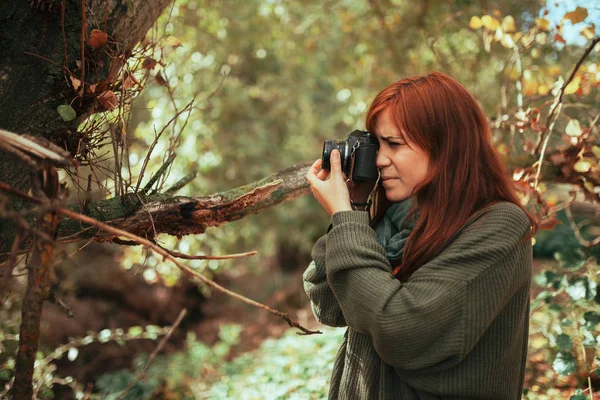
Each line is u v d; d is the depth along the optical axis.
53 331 5.36
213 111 5.62
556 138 3.10
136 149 4.28
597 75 2.41
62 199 1.21
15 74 1.62
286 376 3.76
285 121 7.02
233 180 6.16
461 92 1.47
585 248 2.86
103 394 4.55
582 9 2.23
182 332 6.43
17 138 1.23
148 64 2.01
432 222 1.41
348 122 5.51
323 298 1.57
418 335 1.27
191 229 1.87
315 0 5.30
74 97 1.67
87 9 1.67
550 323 3.38
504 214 1.37
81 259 6.37
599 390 2.97
